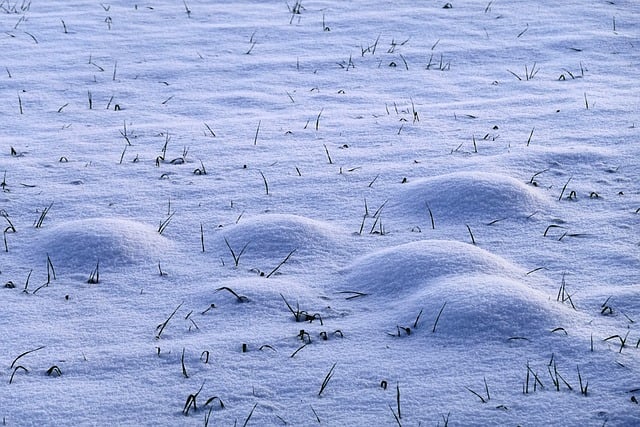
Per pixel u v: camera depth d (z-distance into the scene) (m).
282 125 6.33
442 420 2.95
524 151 5.61
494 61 8.23
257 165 5.50
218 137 6.05
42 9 9.87
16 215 4.71
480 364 3.28
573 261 4.18
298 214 4.77
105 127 6.32
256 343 3.46
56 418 2.95
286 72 7.83
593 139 5.92
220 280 4.01
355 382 3.18
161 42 8.66
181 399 3.08
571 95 7.07
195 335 3.53
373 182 5.18
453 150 5.71
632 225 4.58
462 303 3.56
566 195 4.98
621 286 3.89
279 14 9.80
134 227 4.43
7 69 7.69
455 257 3.98
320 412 3.01
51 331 3.55
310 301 3.79
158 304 3.79
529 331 3.47
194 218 4.71
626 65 8.05
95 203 4.88
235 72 7.80
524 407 3.01
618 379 3.16
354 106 6.88
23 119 6.47
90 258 4.18
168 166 5.47
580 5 10.22
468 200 4.77
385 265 4.00
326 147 5.82
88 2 10.23
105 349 3.41
